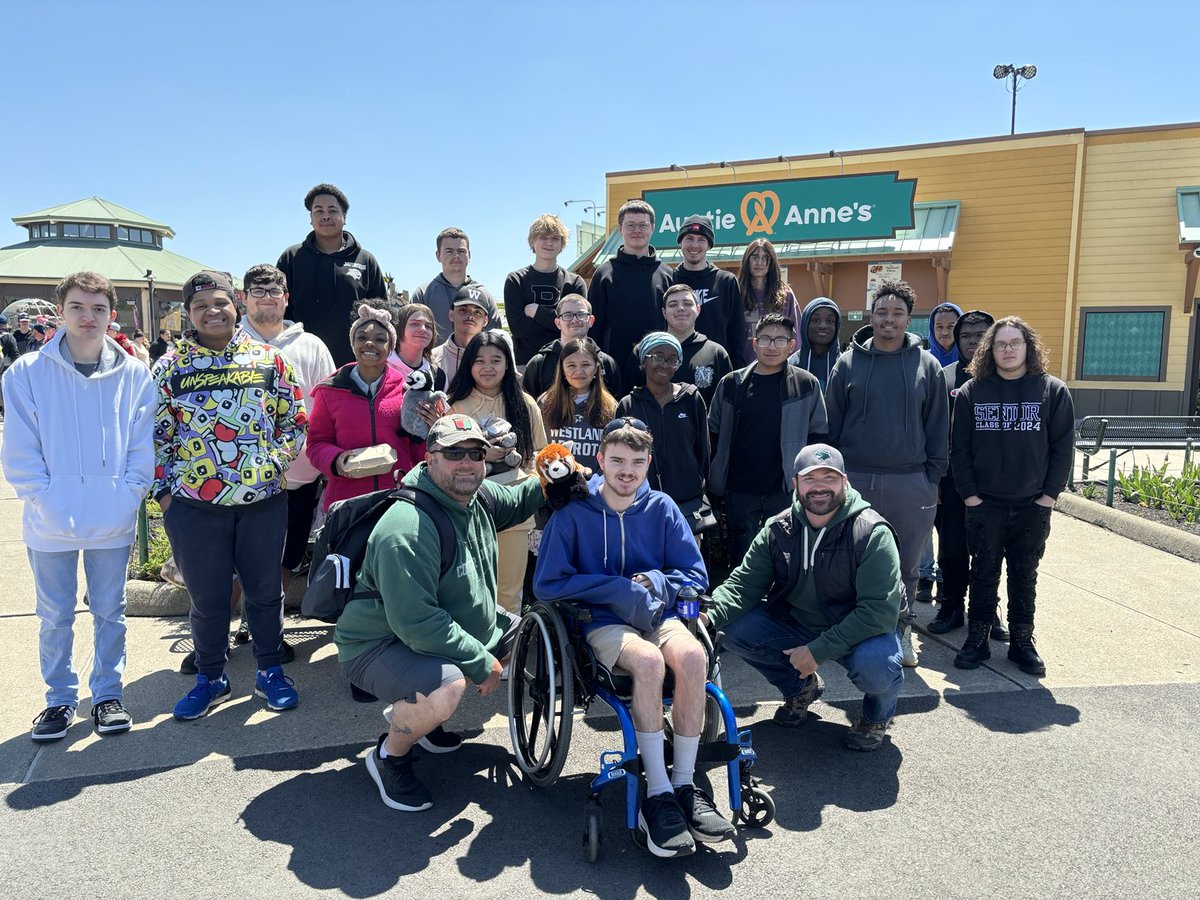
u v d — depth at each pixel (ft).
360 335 14.85
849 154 53.93
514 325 21.09
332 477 15.07
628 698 10.89
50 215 129.80
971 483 15.66
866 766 12.14
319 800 11.14
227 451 13.34
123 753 12.32
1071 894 9.20
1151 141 47.39
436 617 10.75
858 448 16.11
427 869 9.69
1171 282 47.67
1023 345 15.05
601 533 11.91
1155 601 19.56
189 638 16.93
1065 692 14.65
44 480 12.34
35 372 12.42
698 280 20.48
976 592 15.87
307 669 15.52
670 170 58.80
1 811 10.73
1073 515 28.30
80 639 16.66
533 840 10.33
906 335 16.12
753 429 16.80
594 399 16.24
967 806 11.03
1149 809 10.89
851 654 12.27
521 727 11.98
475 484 11.29
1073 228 48.91
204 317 13.47
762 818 10.48
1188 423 38.73
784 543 13.14
